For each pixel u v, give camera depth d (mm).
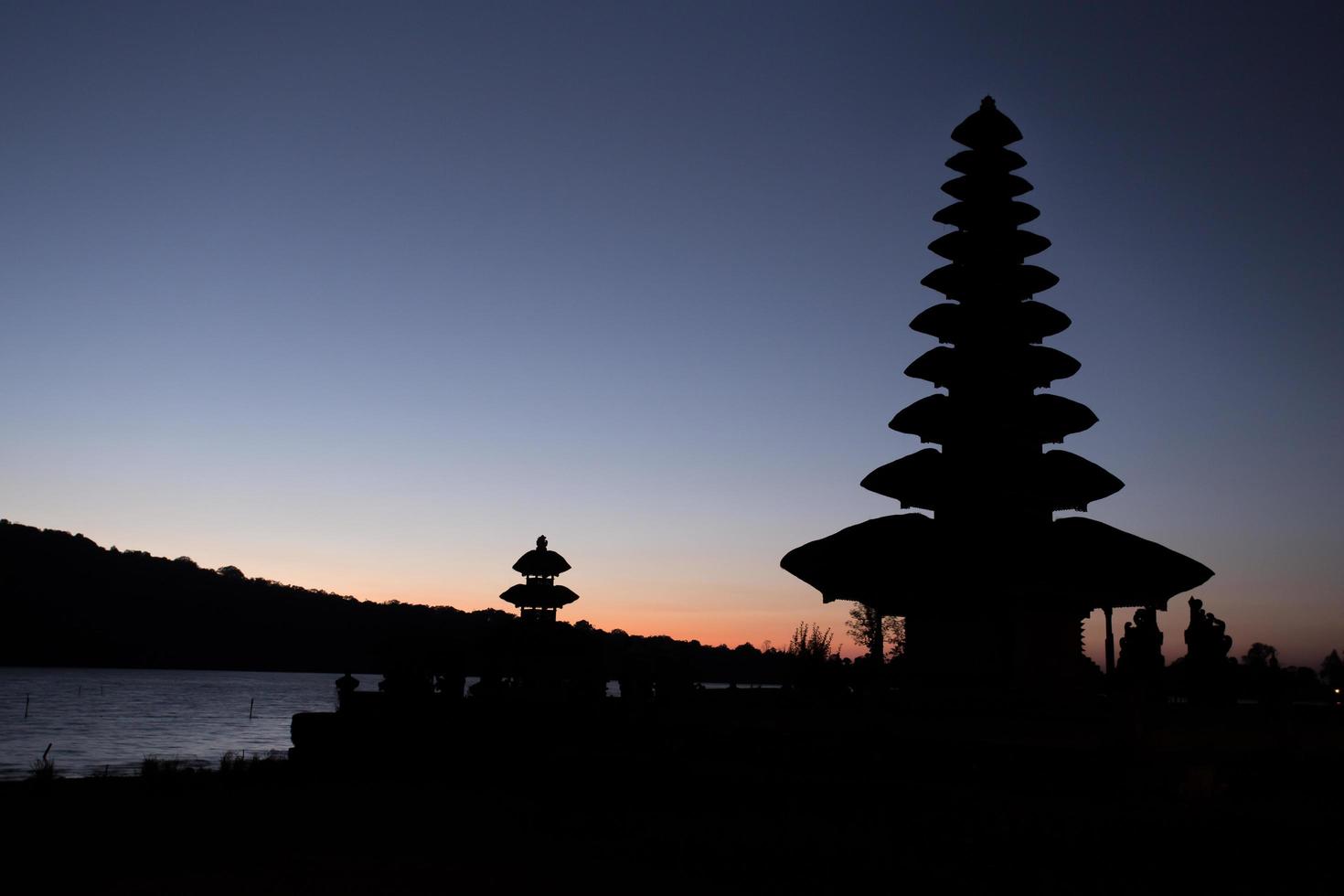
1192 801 14961
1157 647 24750
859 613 59562
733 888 13562
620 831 16953
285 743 85688
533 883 14086
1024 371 25000
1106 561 20734
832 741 19094
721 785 18500
